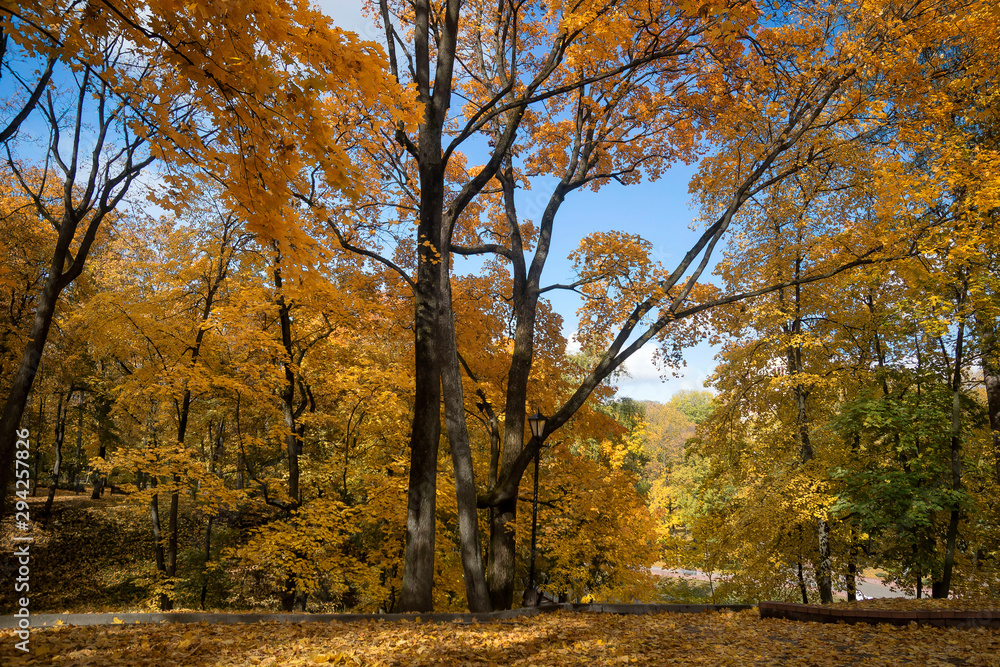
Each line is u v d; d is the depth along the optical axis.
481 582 10.56
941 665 5.46
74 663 4.95
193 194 5.50
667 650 6.47
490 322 14.73
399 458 13.49
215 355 15.16
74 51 4.20
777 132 13.41
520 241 14.38
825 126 11.89
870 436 14.22
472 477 11.01
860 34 11.47
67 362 19.67
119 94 4.64
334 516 12.16
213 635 6.51
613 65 12.81
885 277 11.83
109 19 4.06
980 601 10.68
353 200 4.88
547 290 12.96
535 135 15.36
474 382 13.55
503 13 13.99
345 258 12.23
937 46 11.56
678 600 20.36
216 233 15.69
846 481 12.71
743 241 17.89
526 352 13.34
